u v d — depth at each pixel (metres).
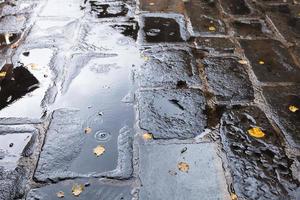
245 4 1.98
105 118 1.39
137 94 1.48
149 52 1.66
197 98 1.47
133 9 1.92
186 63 1.61
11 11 1.90
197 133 1.36
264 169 1.27
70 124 1.37
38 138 1.33
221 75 1.56
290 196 1.21
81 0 1.98
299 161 1.29
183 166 1.27
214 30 1.79
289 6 1.97
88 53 1.65
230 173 1.26
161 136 1.34
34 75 1.55
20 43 1.70
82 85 1.51
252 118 1.40
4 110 1.42
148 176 1.25
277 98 1.48
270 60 1.64
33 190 1.21
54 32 1.76
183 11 1.92
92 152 1.30
